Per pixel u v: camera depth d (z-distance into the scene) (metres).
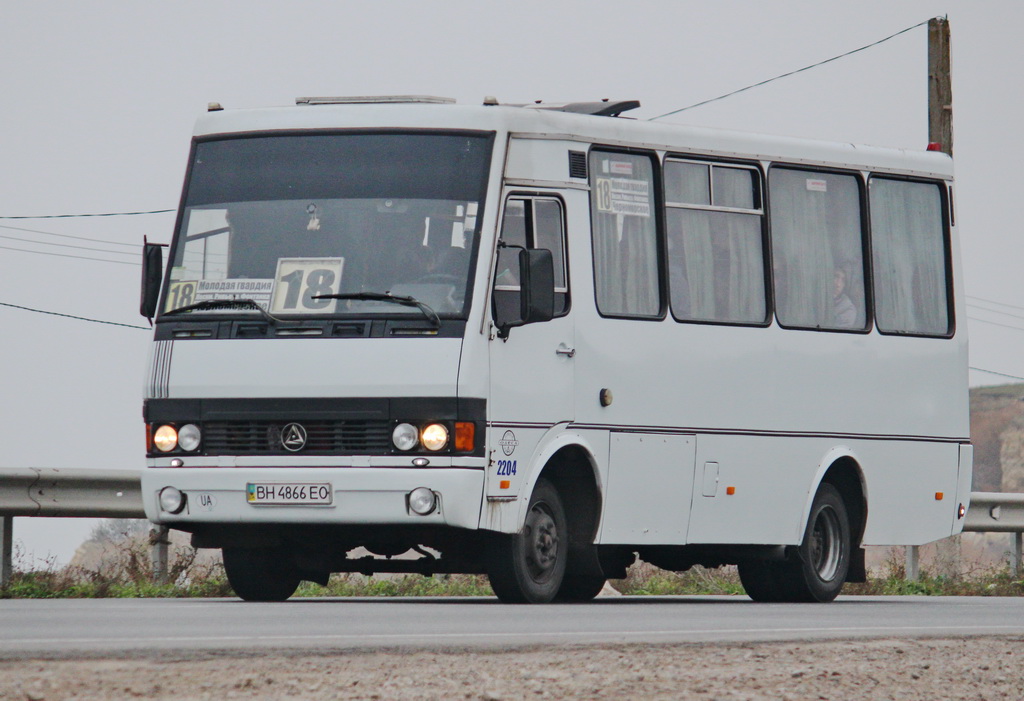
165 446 35.09
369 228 35.03
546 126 36.59
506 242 35.47
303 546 36.41
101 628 26.28
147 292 35.78
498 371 34.59
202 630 25.98
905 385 44.72
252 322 34.84
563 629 27.78
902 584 56.69
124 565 46.34
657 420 38.50
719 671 22.36
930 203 46.16
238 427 34.62
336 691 19.27
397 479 33.69
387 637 24.97
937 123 74.00
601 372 37.25
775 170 42.31
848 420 43.22
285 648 22.92
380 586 48.81
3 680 19.12
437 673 20.94
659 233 39.09
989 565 63.41
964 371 46.41
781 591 43.19
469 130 35.56
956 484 46.09
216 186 36.16
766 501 41.19
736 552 41.50
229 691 18.94
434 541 35.12
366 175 35.47
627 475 37.84
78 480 44.41
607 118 38.22
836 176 43.88
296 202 35.56
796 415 41.88
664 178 39.47
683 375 39.19
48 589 42.34
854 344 43.44
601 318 37.38
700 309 39.91
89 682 19.19
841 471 43.81
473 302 34.16
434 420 33.72
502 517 34.69
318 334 34.38
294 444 34.28
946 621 33.09
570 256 36.81
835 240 43.56
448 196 35.03
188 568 46.34
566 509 37.66
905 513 44.84
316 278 34.84
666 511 38.84
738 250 41.09
